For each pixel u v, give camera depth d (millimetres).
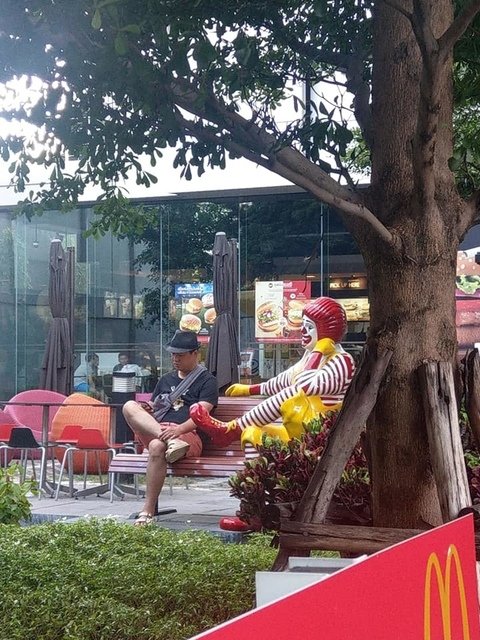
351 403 3867
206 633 1321
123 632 4547
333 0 5125
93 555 6113
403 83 4055
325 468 3787
